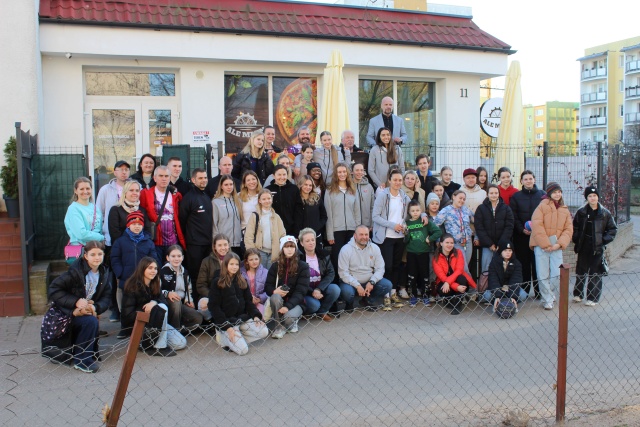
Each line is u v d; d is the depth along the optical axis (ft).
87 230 25.64
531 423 16.03
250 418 16.56
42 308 27.61
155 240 25.93
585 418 16.29
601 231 29.07
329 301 26.27
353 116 43.16
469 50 44.29
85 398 18.06
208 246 26.58
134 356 12.55
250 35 38.58
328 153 31.04
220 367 20.68
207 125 39.52
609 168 43.73
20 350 22.31
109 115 38.55
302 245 26.45
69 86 36.58
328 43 40.52
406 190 30.50
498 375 19.69
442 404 17.38
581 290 29.58
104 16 35.86
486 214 29.17
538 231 28.27
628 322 26.08
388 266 29.30
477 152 45.11
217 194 27.20
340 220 28.91
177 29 36.86
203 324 24.31
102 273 21.83
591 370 20.24
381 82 44.68
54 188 30.60
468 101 45.98
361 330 24.98
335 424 16.14
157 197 26.17
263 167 30.09
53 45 34.71
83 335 20.77
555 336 23.91
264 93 41.60
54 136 36.50
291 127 42.37
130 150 39.04
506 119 42.73
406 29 43.80
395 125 35.27
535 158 41.88
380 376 18.85
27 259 27.68
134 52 36.32
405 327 25.45
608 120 244.83
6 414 16.88
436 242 29.07
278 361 21.31
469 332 24.64
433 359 21.33
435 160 44.34
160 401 17.81
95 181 38.40
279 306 24.16
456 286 27.66
